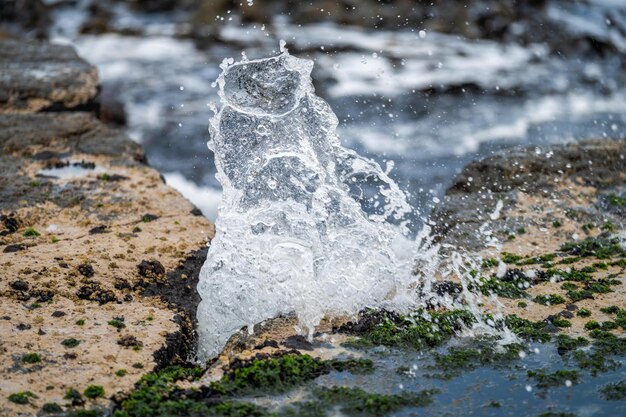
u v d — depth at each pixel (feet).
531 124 85.25
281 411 29.12
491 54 110.63
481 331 34.47
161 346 33.06
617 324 34.58
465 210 46.50
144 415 28.76
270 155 38.27
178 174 75.05
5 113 63.26
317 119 39.11
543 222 44.96
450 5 122.01
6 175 50.47
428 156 74.54
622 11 129.90
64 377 30.50
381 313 35.55
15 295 35.96
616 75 106.83
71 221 44.37
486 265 40.14
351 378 31.19
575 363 32.09
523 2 124.26
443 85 95.81
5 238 41.91
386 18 120.26
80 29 127.34
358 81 96.17
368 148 76.84
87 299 36.45
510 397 30.07
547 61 110.32
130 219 44.88
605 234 43.29
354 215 37.96
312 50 107.96
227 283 35.81
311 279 35.14
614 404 29.53
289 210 37.32
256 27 119.65
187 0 131.03
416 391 30.42
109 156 54.85
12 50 80.28
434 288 37.88
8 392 29.30
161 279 38.63
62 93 67.67
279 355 32.48
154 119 88.33
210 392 30.32
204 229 44.24
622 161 52.60
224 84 38.86
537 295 37.29
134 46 115.75
